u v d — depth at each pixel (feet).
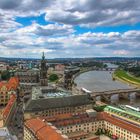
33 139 609.42
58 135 551.59
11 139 563.07
